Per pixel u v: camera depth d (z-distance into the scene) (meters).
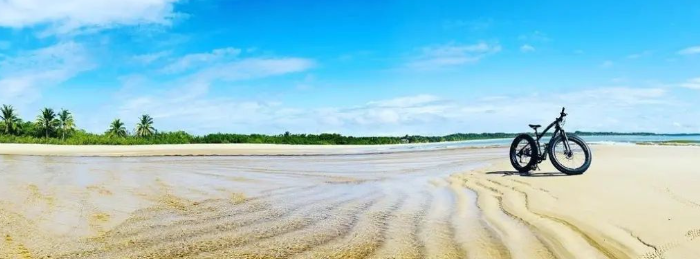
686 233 3.44
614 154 14.00
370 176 9.26
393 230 4.04
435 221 4.44
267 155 20.27
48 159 17.42
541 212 4.66
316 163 13.77
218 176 9.29
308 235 3.86
